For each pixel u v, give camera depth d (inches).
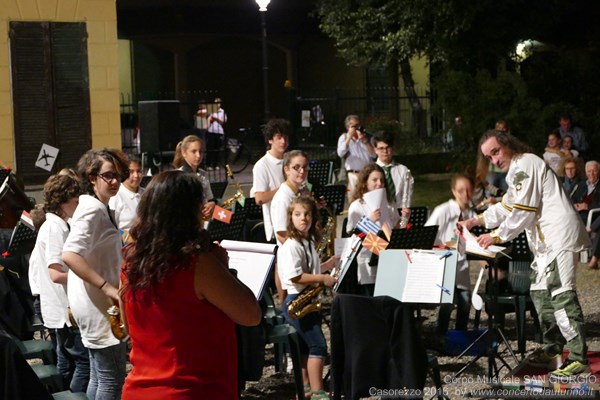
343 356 219.9
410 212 342.3
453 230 315.3
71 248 196.4
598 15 911.7
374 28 852.0
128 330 151.5
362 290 302.7
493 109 741.3
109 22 555.5
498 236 267.1
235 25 1212.5
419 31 802.2
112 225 203.5
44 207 225.9
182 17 1179.9
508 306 307.9
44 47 541.6
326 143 973.8
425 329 334.3
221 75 1293.1
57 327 231.1
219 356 146.3
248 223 357.1
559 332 273.0
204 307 144.6
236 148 909.8
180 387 143.5
